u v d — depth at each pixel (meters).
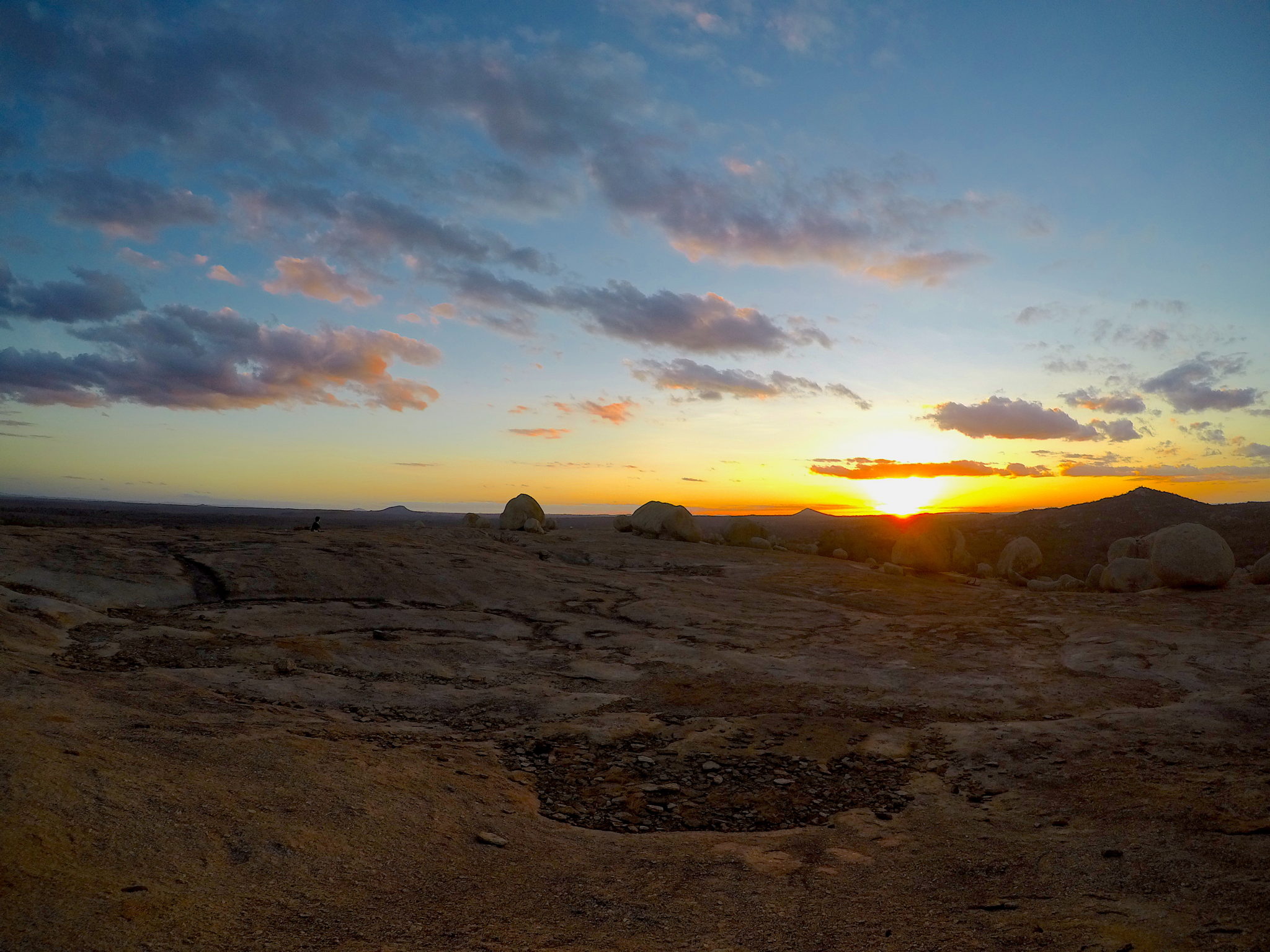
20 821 3.66
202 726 6.49
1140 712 9.14
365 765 6.05
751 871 4.81
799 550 36.16
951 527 31.53
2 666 7.50
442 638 12.84
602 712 9.27
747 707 9.74
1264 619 15.02
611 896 4.24
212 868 3.74
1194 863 4.82
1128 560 22.20
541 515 33.25
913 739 8.53
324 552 18.64
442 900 3.92
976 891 4.51
